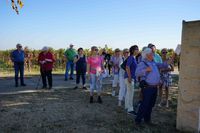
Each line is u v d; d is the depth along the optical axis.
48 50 7.30
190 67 3.82
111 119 4.58
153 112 5.09
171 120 4.61
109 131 3.99
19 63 7.75
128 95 4.93
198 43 3.71
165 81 5.36
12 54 7.70
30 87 7.62
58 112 4.93
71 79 9.71
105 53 10.63
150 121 4.39
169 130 4.07
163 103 5.77
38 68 15.34
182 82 3.94
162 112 5.10
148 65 4.11
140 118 4.24
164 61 5.21
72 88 7.59
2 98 6.02
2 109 5.05
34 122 4.34
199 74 3.73
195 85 3.78
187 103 3.89
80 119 4.55
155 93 4.20
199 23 3.69
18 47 7.70
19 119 4.46
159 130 4.06
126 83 4.94
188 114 3.89
